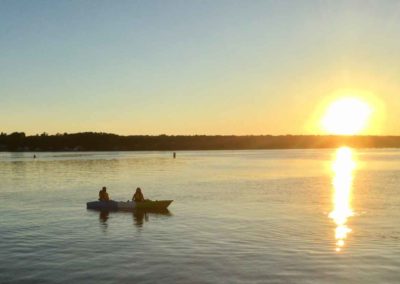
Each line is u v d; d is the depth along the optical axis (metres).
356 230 28.09
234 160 143.00
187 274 19.50
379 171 86.00
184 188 55.31
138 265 20.89
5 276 19.48
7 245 25.00
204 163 122.31
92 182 65.12
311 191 50.56
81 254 22.92
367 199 43.09
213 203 41.12
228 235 26.92
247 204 40.12
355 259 21.50
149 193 50.31
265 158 161.25
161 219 33.19
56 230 29.34
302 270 19.89
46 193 51.38
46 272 19.98
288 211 35.81
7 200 45.12
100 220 33.12
